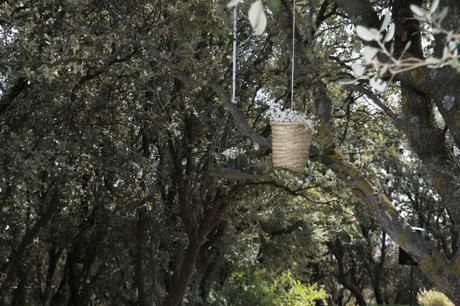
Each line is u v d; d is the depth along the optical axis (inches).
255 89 508.4
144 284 760.3
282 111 241.1
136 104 543.2
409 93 241.9
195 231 638.5
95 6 467.2
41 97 462.6
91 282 872.9
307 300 988.6
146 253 746.2
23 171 416.2
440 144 236.7
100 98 525.3
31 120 500.7
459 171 232.8
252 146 398.0
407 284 1822.1
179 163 616.1
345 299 2258.9
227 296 949.2
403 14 241.6
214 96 549.3
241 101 505.7
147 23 464.1
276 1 125.0
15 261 676.1
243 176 371.9
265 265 974.4
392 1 260.4
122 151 546.3
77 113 514.0
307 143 239.1
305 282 1284.4
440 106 228.7
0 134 422.3
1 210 542.9
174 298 646.5
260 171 382.6
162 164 655.1
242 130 276.4
